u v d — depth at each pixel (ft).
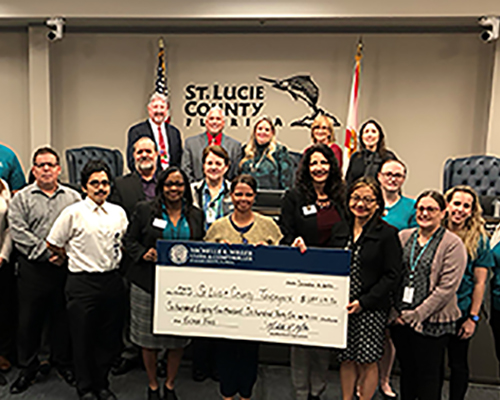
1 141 21.18
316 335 7.70
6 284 9.98
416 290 7.45
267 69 19.95
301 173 8.36
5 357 10.16
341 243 7.86
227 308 7.88
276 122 20.18
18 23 19.11
